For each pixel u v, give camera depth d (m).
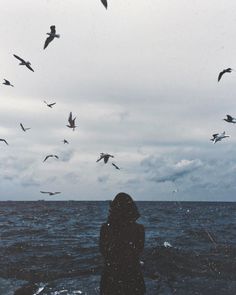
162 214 58.56
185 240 17.48
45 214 60.66
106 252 5.52
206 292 8.30
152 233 22.17
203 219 41.69
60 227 28.89
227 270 10.46
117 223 5.55
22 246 15.28
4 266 11.21
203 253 12.77
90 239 18.88
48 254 13.27
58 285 9.01
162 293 8.22
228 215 55.44
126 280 5.41
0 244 15.98
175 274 9.98
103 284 5.52
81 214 60.62
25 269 10.81
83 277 9.80
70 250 14.27
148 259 11.67
